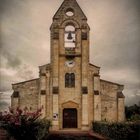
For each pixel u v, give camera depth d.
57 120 54.25
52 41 56.38
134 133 33.38
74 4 57.12
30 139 25.45
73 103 55.34
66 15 56.91
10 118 24.88
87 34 56.66
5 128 25.00
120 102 56.97
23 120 25.20
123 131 34.59
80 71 56.16
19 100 56.50
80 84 55.88
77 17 56.91
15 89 56.66
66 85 55.81
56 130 53.25
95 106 55.75
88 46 56.50
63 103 55.28
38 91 56.59
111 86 57.47
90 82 56.53
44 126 39.03
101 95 57.16
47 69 56.19
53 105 54.59
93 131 52.41
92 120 55.47
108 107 57.03
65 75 56.00
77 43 56.53
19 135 24.97
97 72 56.72
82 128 54.34
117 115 56.88
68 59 56.28
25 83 56.72
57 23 56.59
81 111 55.09
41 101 55.06
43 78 55.72
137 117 47.22
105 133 42.97
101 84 57.44
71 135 45.19
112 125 38.62
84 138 40.91
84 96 54.97
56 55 55.94
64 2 57.06
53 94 54.75
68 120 55.12
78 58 56.38
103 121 50.19
